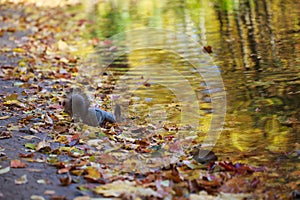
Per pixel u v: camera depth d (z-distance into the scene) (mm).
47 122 8016
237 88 9852
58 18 20797
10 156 6465
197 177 5961
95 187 5539
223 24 15883
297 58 11562
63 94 10008
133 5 21797
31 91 10180
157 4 21094
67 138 7281
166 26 16672
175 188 5539
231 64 11578
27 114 8516
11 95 9539
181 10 19328
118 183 5676
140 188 5531
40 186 5516
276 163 6469
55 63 13133
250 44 13195
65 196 5270
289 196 5445
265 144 7203
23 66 12641
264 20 15664
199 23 16469
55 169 6055
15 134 7445
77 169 6066
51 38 16812
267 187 5723
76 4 23906
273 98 9180
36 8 23984
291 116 8273
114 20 19188
